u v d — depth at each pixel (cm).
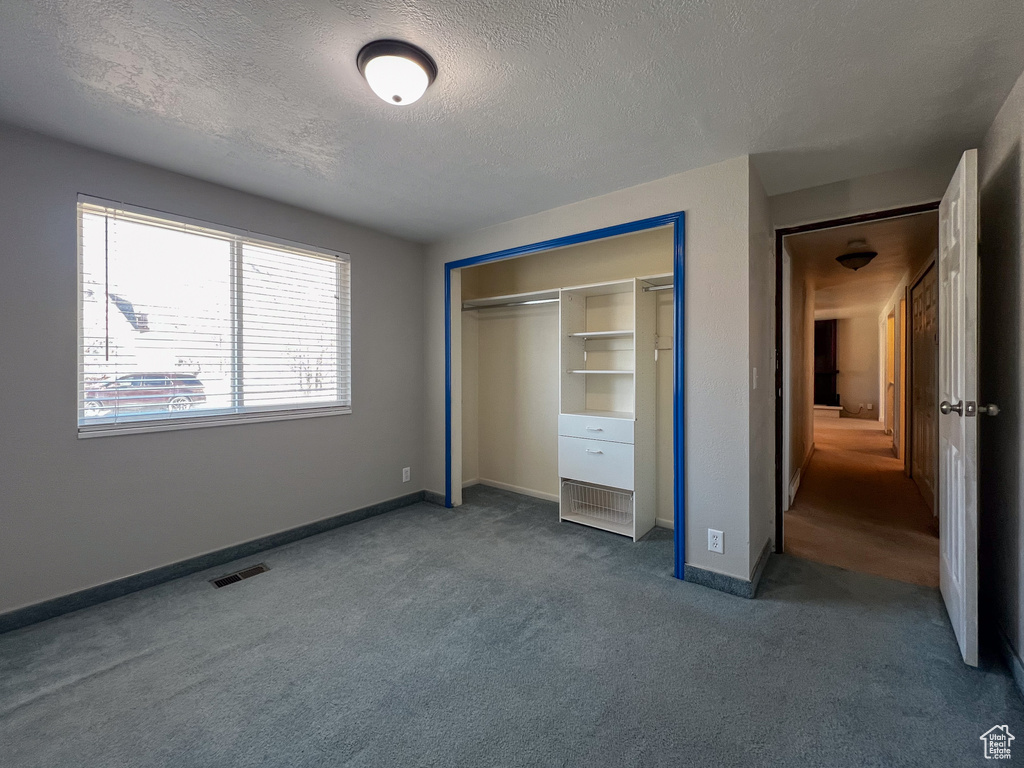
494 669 178
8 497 205
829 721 151
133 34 145
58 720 152
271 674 175
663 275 301
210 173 252
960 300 185
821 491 428
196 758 138
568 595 235
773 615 216
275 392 301
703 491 246
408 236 372
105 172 228
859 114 193
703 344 244
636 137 212
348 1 132
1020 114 169
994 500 200
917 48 152
